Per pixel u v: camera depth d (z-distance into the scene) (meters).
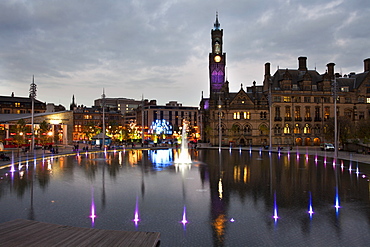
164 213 20.34
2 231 15.96
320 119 101.31
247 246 14.95
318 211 20.78
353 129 76.44
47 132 91.19
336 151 55.38
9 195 25.44
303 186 29.41
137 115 195.12
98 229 16.39
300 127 101.06
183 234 16.53
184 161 52.69
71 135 109.38
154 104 191.25
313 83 106.69
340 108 101.94
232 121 103.19
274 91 100.38
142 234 15.66
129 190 27.55
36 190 27.48
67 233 15.70
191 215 19.91
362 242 15.40
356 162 50.22
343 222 18.47
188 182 31.64
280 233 16.67
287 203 22.91
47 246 14.02
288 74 101.62
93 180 32.88
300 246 14.93
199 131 177.38
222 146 102.00
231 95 109.31
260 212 20.56
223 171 39.91
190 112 189.88
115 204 22.58
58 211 20.70
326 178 34.03
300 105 101.38
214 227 17.64
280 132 100.56
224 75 115.88
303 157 60.78
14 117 101.56
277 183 31.05
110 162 51.53
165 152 77.19
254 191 27.14
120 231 16.11
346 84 103.81
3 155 51.81
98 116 177.38
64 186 29.41
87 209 21.20
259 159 56.69
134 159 57.19
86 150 76.00
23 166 45.66
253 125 102.31
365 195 25.45
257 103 102.50
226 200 23.81
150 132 143.12
